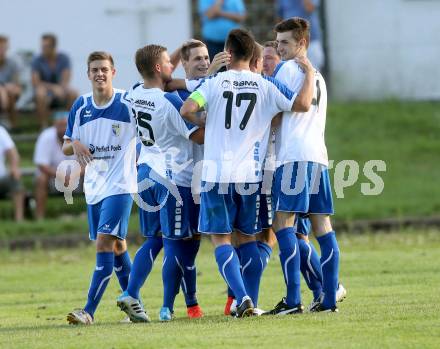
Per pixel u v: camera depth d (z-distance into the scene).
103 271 34.59
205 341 28.44
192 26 82.75
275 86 33.25
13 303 41.28
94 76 34.91
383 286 40.97
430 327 29.56
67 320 34.41
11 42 81.00
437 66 85.19
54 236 62.56
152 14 82.25
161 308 35.34
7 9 80.94
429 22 85.06
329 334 28.88
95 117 35.16
